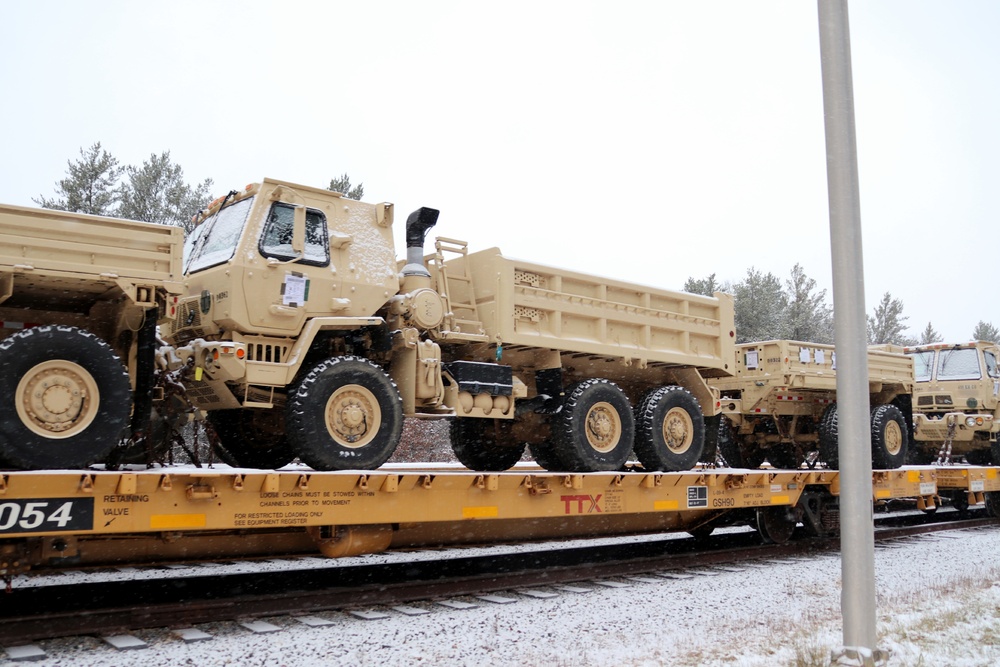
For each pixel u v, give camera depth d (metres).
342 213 7.95
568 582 8.55
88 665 5.22
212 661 5.37
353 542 7.28
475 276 9.08
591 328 9.61
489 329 8.80
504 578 8.16
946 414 15.63
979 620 6.65
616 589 8.21
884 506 17.16
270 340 7.37
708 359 10.92
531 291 9.01
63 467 5.75
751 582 8.71
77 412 5.88
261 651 5.62
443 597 7.59
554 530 9.34
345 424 7.30
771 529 11.22
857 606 5.07
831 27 5.42
